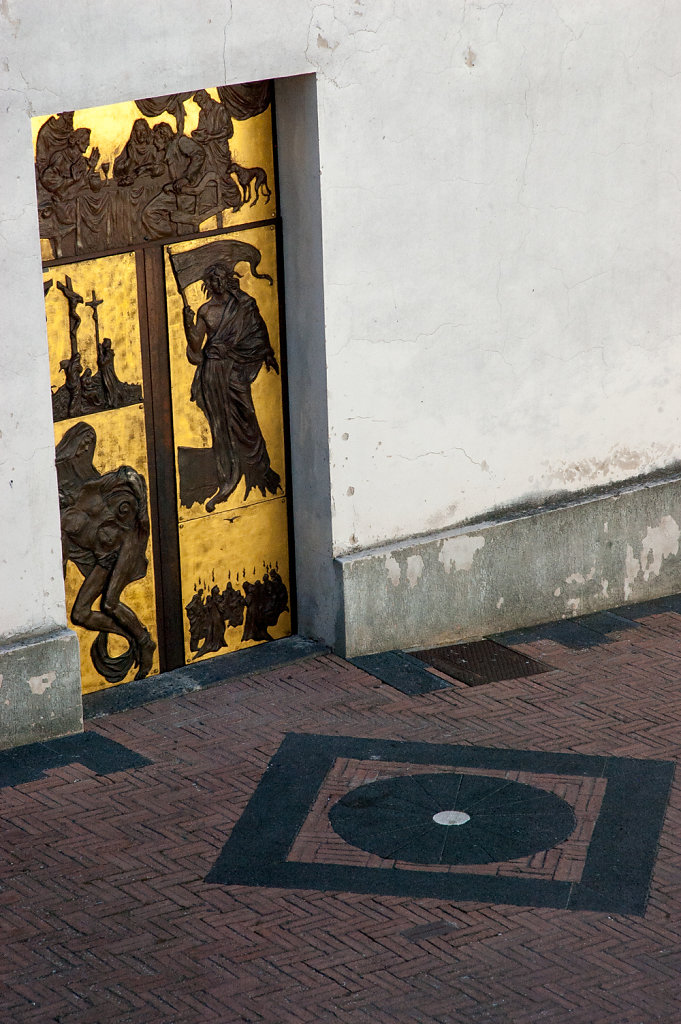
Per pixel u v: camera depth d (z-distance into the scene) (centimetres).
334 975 744
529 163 1061
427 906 800
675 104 1109
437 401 1070
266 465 1066
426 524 1090
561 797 905
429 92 1008
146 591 1035
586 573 1161
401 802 899
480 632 1126
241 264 1020
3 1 843
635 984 738
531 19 1034
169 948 764
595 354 1129
